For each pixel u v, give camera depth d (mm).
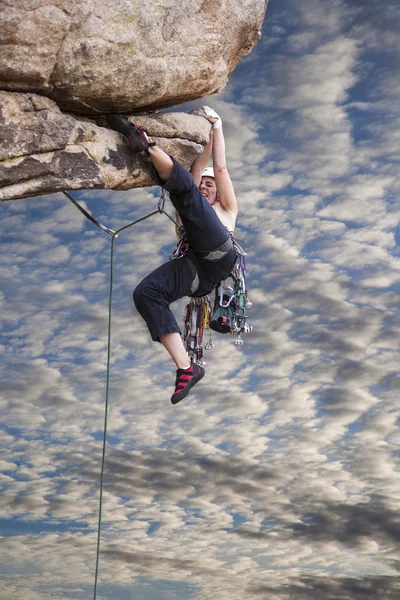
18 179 3299
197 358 4082
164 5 3561
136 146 3553
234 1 3867
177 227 3922
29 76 3256
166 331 3727
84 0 3297
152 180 3717
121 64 3443
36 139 3316
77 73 3365
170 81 3654
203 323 4109
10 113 3268
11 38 3152
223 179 4180
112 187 3639
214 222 3740
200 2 3705
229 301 4008
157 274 3785
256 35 4137
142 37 3484
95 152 3506
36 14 3172
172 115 3832
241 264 4086
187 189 3654
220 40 3805
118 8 3410
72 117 3535
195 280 3869
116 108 3621
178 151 3832
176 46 3643
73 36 3311
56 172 3393
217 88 3938
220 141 4109
